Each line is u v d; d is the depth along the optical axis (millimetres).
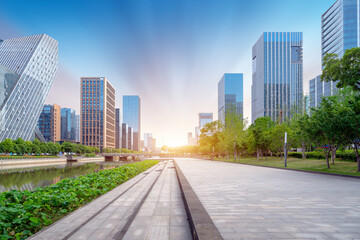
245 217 5254
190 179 13344
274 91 149000
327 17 104875
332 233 4191
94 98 169625
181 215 5973
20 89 98188
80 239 4246
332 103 21781
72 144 126312
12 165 64375
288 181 12547
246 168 24312
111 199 8133
